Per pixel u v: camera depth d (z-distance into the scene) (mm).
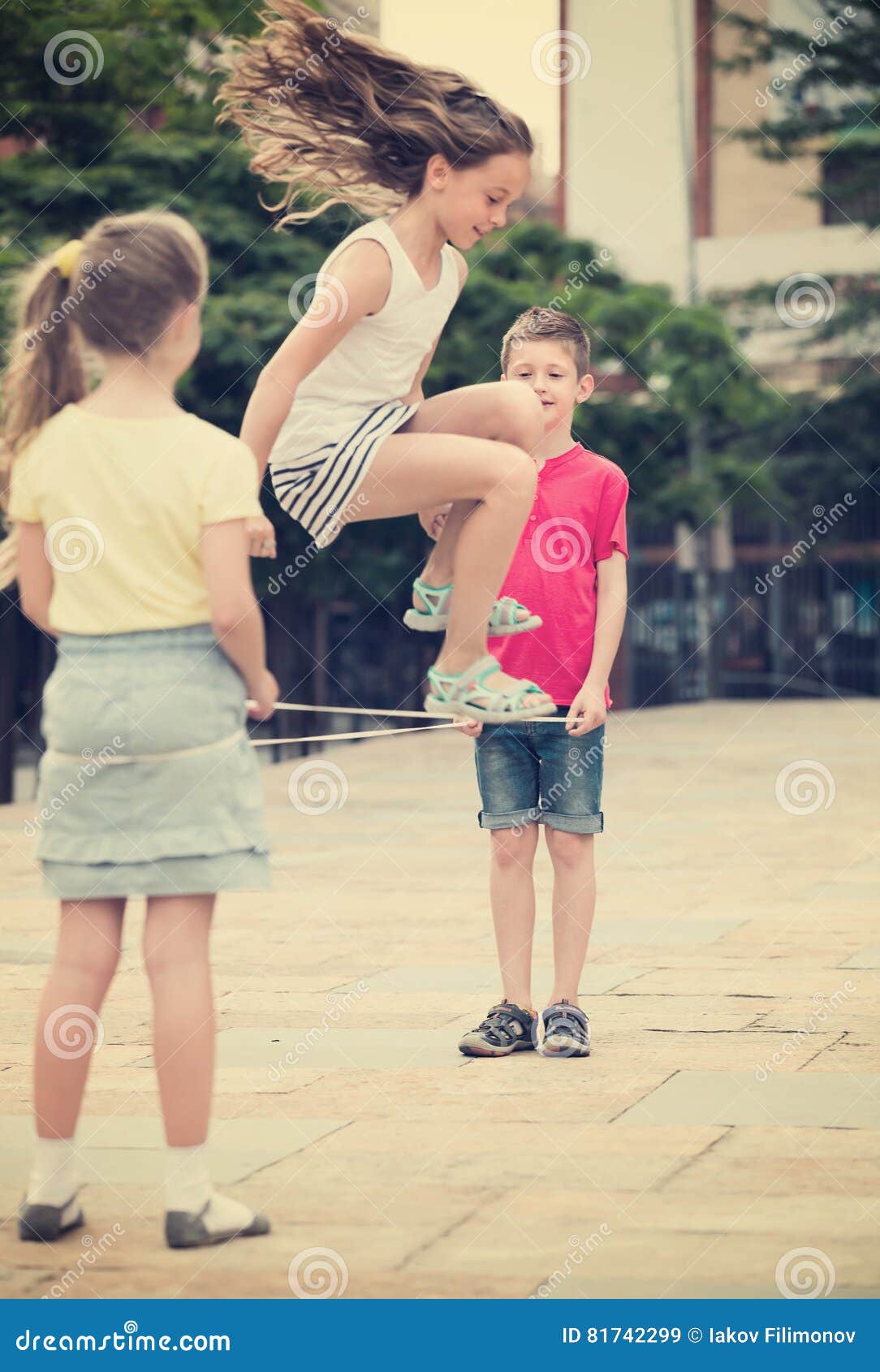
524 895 6020
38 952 7902
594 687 5883
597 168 34062
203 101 18156
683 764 18062
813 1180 4320
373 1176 4379
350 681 24766
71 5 17094
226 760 4004
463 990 6848
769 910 8797
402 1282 3674
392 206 4895
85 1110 5082
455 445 4551
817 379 35438
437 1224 4016
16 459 4156
